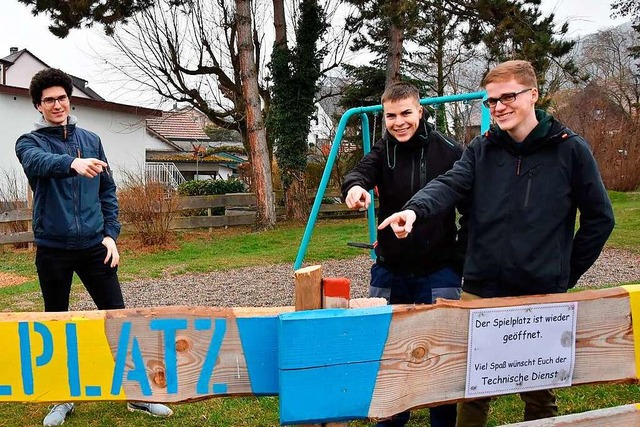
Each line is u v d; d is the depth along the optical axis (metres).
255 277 8.52
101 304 3.22
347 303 1.55
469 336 1.65
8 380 1.51
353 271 8.83
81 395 1.53
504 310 1.67
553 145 2.07
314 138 20.81
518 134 2.09
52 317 1.50
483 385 1.68
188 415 3.33
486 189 2.17
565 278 2.10
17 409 3.46
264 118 18.38
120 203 12.01
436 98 3.97
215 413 3.34
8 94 17.92
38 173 2.71
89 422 3.25
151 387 1.54
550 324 1.73
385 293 2.83
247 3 14.04
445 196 2.11
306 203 16.33
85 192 3.05
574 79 15.80
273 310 1.58
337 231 13.65
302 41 15.84
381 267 2.86
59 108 2.99
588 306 1.76
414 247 2.70
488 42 15.00
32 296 7.19
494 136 2.16
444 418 2.65
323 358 1.50
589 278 7.87
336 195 17.02
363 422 3.18
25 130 18.41
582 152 2.05
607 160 21.02
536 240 2.06
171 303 6.93
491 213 2.14
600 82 28.53
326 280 1.54
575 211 2.14
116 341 1.52
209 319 1.53
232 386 1.56
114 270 3.22
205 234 13.96
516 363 1.71
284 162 16.05
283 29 15.91
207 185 18.16
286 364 1.48
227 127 19.39
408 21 13.37
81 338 1.51
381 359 1.55
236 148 25.73
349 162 18.72
